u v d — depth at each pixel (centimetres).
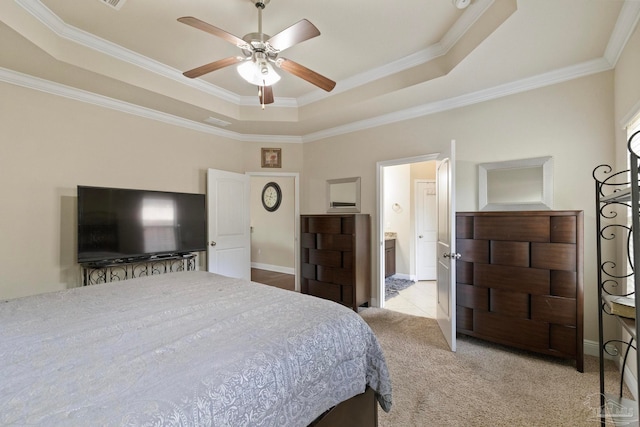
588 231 254
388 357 253
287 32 182
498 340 262
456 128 324
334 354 126
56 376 88
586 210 256
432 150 341
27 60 237
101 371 91
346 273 366
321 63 298
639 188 108
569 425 170
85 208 286
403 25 237
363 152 404
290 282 536
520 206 285
